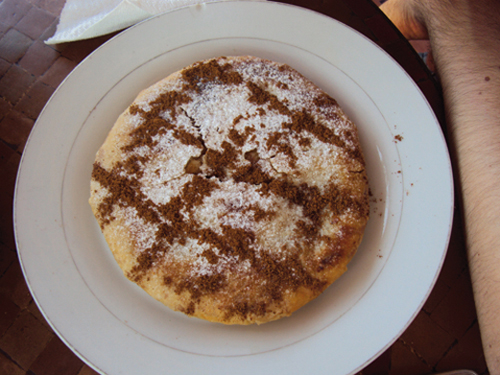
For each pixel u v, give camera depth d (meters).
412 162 0.25
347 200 0.23
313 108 0.25
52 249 0.24
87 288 0.24
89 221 0.25
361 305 0.23
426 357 0.25
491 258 0.24
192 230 0.23
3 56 0.27
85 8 0.27
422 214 0.24
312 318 0.23
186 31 0.26
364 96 0.26
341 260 0.23
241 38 0.27
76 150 0.25
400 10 0.33
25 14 0.28
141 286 0.23
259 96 0.25
